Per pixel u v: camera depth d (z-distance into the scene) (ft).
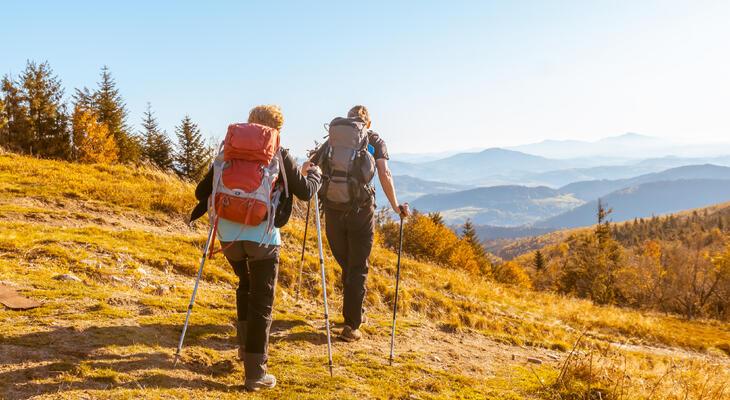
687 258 142.82
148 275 20.80
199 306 17.33
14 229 23.20
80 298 15.01
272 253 11.23
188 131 154.92
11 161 43.88
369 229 16.60
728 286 132.87
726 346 45.42
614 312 57.31
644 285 148.66
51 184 36.60
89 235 24.71
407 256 53.06
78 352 11.03
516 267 234.17
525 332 30.04
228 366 12.41
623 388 16.84
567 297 68.18
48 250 19.88
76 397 9.07
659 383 17.93
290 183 11.41
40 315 13.04
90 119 132.98
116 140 156.87
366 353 16.06
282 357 13.91
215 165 10.98
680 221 603.26
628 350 31.40
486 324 29.14
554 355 23.58
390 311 27.09
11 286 15.16
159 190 39.93
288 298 23.00
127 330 12.95
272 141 10.88
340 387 12.15
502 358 20.11
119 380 10.15
